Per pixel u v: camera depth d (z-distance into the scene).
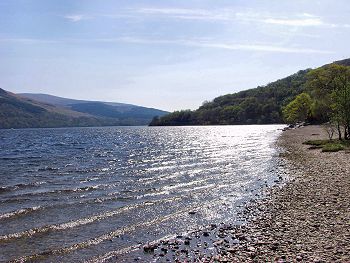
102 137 137.50
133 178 35.25
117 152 68.25
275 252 13.67
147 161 50.62
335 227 16.19
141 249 15.52
